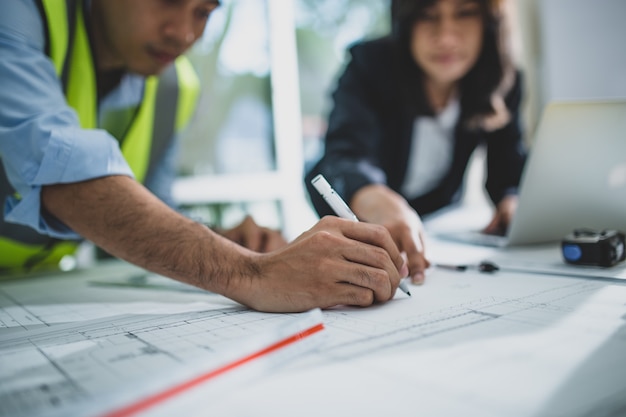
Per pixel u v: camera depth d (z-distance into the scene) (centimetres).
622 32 158
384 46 145
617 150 76
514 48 145
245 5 195
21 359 39
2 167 97
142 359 37
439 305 49
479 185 193
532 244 90
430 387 29
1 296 75
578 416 25
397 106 145
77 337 45
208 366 31
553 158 77
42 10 77
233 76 198
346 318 46
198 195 189
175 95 136
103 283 81
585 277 60
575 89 169
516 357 33
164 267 56
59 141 57
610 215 81
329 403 27
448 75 136
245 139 202
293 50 202
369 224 55
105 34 102
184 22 97
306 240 53
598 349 34
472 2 127
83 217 59
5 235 107
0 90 61
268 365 32
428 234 118
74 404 29
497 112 148
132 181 62
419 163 158
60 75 89
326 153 135
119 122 119
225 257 55
